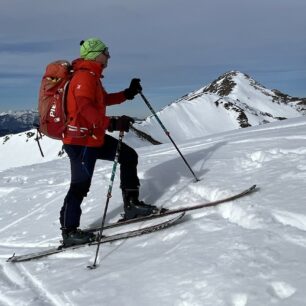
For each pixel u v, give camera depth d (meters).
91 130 5.26
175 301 3.53
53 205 8.15
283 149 7.66
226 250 4.06
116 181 8.46
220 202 5.32
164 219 5.50
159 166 8.11
